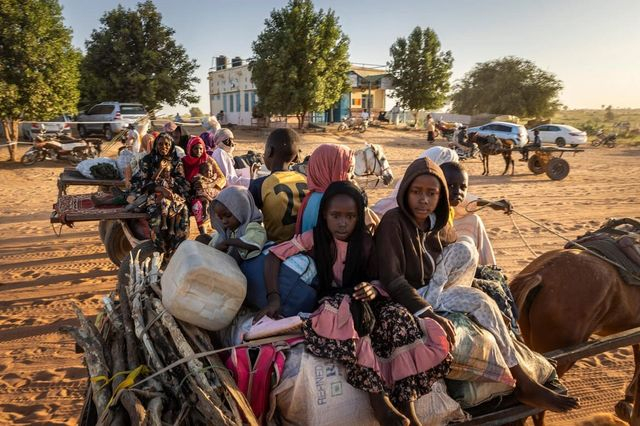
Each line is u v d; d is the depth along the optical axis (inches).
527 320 164.2
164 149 281.3
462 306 128.2
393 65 2007.9
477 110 2687.0
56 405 202.1
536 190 710.5
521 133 1301.7
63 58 919.7
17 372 226.4
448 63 1988.2
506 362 126.0
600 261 164.6
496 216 528.1
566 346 158.7
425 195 120.7
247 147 1198.3
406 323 113.1
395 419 106.1
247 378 109.6
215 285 112.6
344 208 117.6
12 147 946.1
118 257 342.3
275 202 143.1
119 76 1408.7
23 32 859.4
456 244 133.9
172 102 1489.9
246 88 1813.5
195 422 103.7
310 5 1471.5
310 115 1815.9
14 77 873.5
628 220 193.3
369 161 526.0
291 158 171.8
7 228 492.1
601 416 195.6
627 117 3853.3
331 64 1528.1
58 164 930.1
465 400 123.7
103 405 102.2
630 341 154.3
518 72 2598.4
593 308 156.9
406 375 111.7
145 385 106.3
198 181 288.7
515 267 361.7
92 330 121.5
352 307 113.7
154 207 273.1
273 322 113.9
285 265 122.6
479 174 904.9
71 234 470.0
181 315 113.3
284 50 1455.5
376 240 122.9
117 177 368.8
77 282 338.0
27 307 296.4
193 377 104.7
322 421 108.0
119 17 1422.2
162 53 1467.8
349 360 108.9
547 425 190.1
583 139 1430.9
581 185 758.5
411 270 123.2
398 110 2033.7
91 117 1204.5
